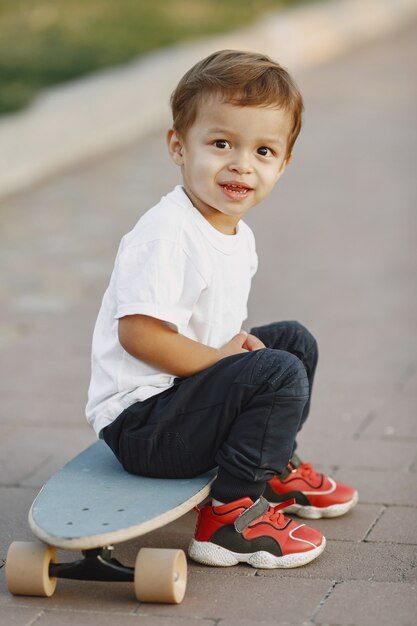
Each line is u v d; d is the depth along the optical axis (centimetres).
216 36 1909
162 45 1805
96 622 323
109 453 377
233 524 354
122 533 317
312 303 703
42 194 1069
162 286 343
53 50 1691
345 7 2525
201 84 353
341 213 970
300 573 353
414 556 365
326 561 362
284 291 730
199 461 353
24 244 870
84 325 662
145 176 1149
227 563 355
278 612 326
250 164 354
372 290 733
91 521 324
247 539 355
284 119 356
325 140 1309
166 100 1540
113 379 356
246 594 338
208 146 354
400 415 507
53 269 794
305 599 334
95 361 364
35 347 620
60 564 338
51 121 1218
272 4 2448
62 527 321
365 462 454
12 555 335
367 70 1862
